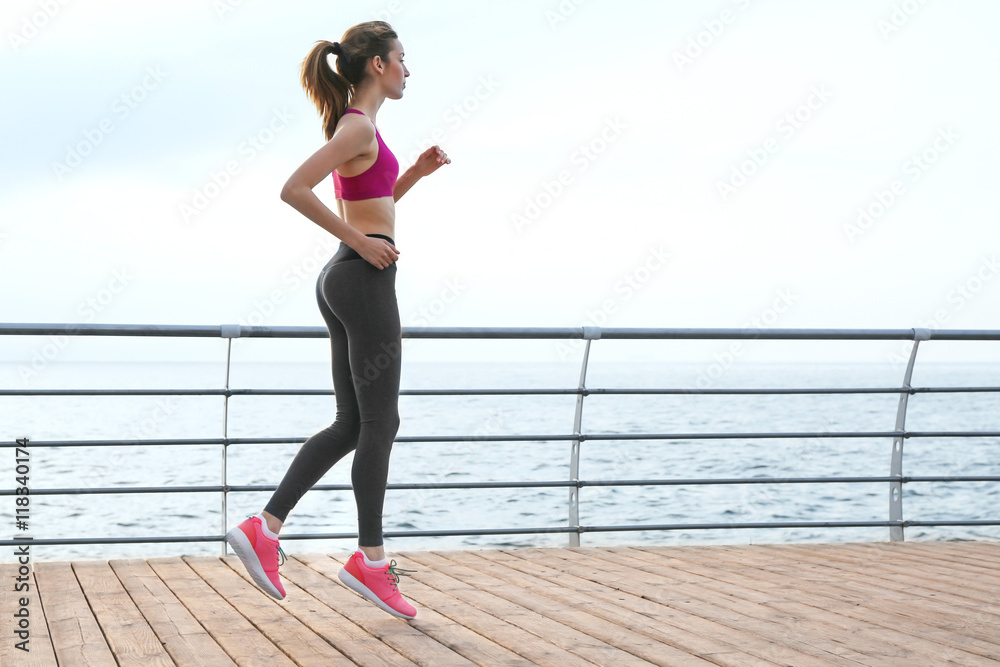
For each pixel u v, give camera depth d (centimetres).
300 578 254
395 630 194
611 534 1104
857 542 319
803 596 230
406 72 220
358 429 217
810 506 1331
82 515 1138
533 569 270
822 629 195
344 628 196
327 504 1203
